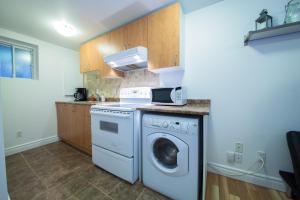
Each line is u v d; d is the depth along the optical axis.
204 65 1.69
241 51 1.49
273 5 1.33
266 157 1.42
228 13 1.53
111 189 1.42
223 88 1.59
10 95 2.26
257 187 1.42
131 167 1.47
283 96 1.33
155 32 1.68
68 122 2.53
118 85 2.62
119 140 1.57
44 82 2.66
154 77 2.13
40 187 1.45
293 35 1.27
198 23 1.71
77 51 3.20
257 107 1.44
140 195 1.34
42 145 2.62
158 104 1.81
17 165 1.89
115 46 2.11
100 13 1.76
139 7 1.65
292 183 1.16
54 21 1.95
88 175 1.66
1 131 0.87
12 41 2.33
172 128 1.23
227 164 1.61
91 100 2.96
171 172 1.25
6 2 1.53
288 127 1.32
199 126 1.17
